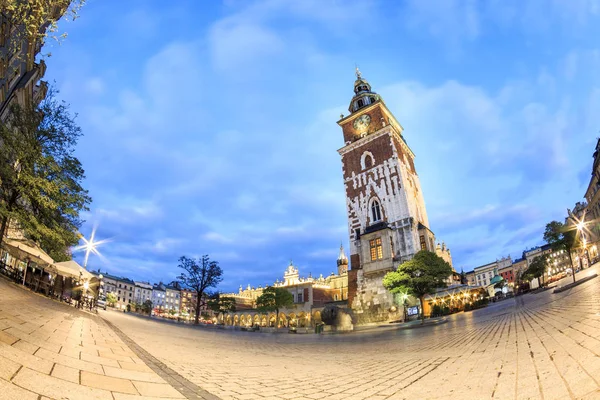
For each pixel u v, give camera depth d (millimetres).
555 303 19266
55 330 9523
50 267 28594
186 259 51594
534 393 4301
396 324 38125
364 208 54031
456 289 45156
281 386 6488
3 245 23266
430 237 51281
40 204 22859
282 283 94562
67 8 8172
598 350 5438
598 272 34094
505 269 125000
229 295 90188
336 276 85250
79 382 4832
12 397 3588
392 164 52844
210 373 7562
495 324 17641
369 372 8016
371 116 58938
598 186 54781
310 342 21047
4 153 20516
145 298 123438
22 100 32438
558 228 35688
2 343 5598
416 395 5277
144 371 6648
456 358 8656
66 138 24031
